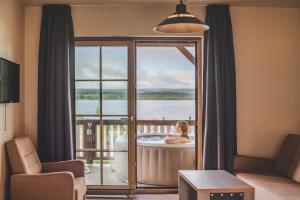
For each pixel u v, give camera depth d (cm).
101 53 442
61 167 388
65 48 415
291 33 439
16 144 347
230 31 426
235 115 427
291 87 439
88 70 443
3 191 348
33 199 332
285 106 439
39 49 419
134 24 430
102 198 424
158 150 487
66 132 413
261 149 438
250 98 437
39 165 383
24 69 424
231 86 425
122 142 444
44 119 419
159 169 487
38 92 420
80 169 389
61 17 417
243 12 436
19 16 404
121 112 444
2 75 329
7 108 363
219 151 416
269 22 438
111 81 443
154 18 431
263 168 416
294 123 439
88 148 445
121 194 439
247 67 436
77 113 443
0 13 341
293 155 386
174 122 673
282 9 439
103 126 444
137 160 500
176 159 486
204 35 428
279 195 308
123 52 443
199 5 430
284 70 439
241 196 288
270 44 438
